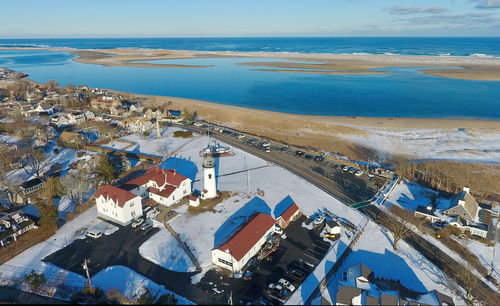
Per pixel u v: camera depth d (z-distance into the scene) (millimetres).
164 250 58125
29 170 90312
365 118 149250
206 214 70062
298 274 52031
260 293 48781
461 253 59500
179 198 75438
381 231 65688
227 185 83312
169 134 125000
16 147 99688
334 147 115000
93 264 54188
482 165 97750
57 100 174250
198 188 81562
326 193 80562
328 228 63844
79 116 140250
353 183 86312
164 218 68250
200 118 152375
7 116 140750
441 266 56188
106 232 63125
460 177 86625
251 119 147500
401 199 78938
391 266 55750
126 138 119062
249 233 57531
